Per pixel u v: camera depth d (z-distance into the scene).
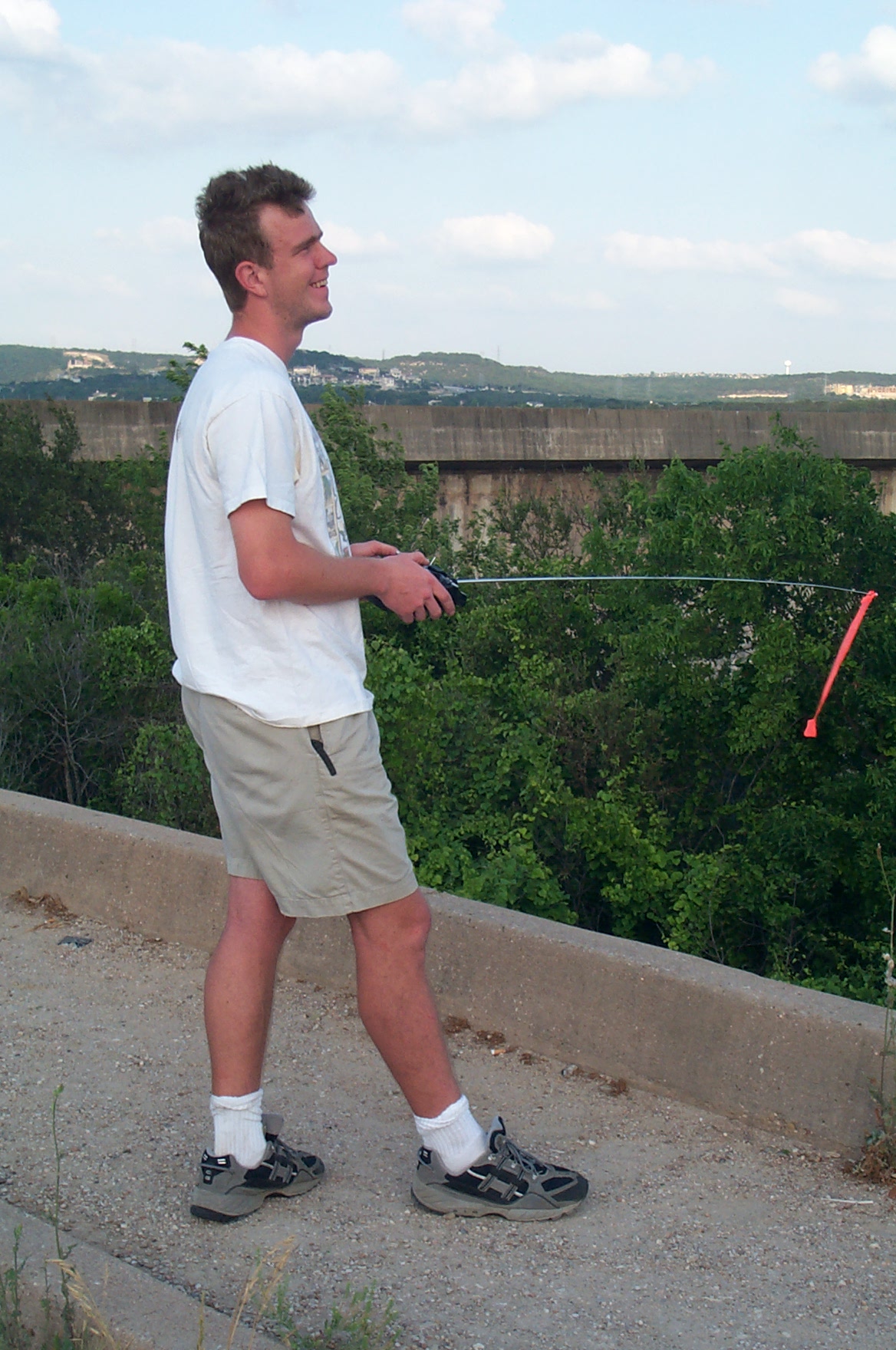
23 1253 2.29
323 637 2.38
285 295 2.43
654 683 10.12
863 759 9.72
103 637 10.34
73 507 19.53
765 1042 2.97
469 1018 3.47
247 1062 2.52
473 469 25.91
